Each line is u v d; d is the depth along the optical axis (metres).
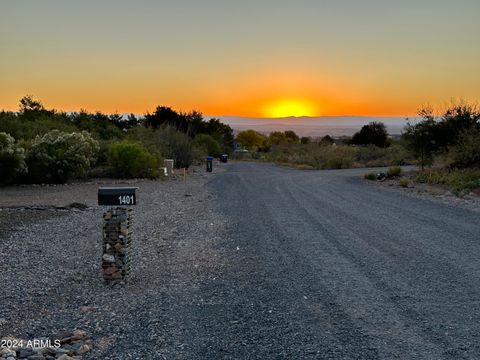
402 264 8.85
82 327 5.99
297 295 7.16
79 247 10.03
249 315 6.35
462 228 12.34
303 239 11.15
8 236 10.88
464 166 27.03
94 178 26.44
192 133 54.75
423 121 29.28
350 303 6.79
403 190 22.03
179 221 13.68
